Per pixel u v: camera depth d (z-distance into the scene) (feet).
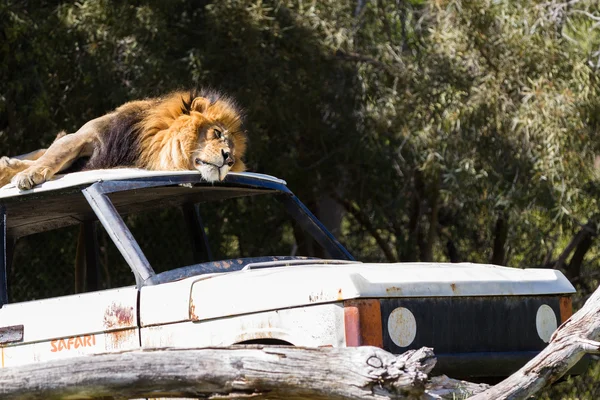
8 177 59.26
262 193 61.00
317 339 41.34
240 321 43.57
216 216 116.98
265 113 112.88
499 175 113.70
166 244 110.63
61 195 52.54
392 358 34.91
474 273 46.06
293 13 116.67
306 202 127.13
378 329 41.11
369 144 120.78
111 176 51.83
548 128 105.29
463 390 39.81
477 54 116.06
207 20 111.55
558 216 110.73
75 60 111.65
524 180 113.60
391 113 116.26
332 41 116.67
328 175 122.62
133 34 109.09
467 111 110.32
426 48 121.19
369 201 128.57
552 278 48.78
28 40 105.91
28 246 104.94
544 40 111.86
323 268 44.16
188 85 109.19
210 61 111.75
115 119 59.26
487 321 45.16
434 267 46.34
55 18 107.55
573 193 107.04
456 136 113.50
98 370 37.52
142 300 46.68
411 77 117.70
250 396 36.81
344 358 35.50
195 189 58.65
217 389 37.14
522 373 38.45
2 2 102.47
